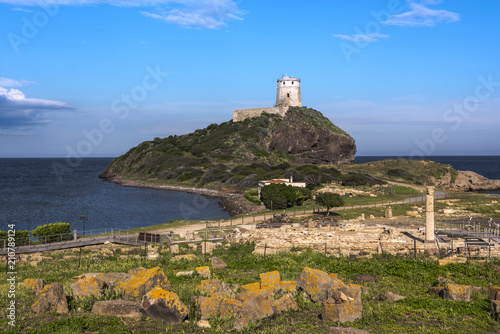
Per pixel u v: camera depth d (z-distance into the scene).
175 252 35.12
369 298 19.69
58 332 13.99
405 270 25.94
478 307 18.12
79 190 137.00
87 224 73.81
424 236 35.28
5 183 167.50
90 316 15.63
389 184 103.06
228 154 167.00
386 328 15.53
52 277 24.05
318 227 40.69
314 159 183.88
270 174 121.94
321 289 18.09
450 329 15.64
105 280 18.72
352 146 192.50
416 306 18.17
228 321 15.43
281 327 15.23
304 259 29.52
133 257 32.75
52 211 89.75
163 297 15.70
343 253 31.61
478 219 52.75
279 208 76.12
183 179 145.00
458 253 31.64
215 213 86.94
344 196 83.19
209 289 18.72
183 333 14.47
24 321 15.07
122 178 174.12
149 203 103.19
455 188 111.94
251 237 38.12
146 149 192.50
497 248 31.69
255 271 26.00
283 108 199.00
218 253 33.62
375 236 33.56
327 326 15.52
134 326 15.06
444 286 20.78
